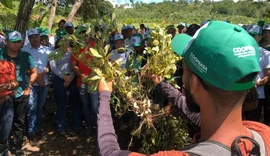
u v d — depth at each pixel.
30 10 5.42
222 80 0.82
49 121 5.58
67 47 2.14
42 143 4.71
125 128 4.71
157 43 2.09
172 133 2.86
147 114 2.16
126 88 2.10
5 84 3.66
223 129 0.84
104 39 2.12
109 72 1.87
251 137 0.88
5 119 3.76
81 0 9.48
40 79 4.61
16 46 3.91
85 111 4.82
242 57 0.82
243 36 0.85
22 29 5.44
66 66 4.70
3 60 3.71
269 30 4.74
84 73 4.44
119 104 2.23
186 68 0.95
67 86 4.70
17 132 4.14
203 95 0.88
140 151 2.96
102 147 1.02
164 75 2.09
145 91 2.21
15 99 4.01
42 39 5.30
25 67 4.10
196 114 1.72
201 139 0.90
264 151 0.87
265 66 4.14
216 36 0.85
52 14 9.42
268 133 0.96
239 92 0.83
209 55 0.84
